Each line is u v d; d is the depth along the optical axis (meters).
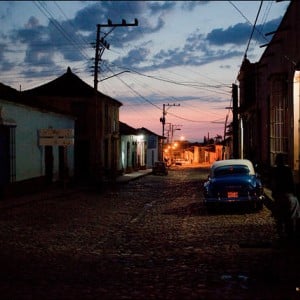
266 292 6.92
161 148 79.12
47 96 37.06
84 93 37.56
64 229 13.23
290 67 20.44
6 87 25.80
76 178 37.03
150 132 68.56
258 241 10.98
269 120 26.91
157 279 7.70
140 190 28.59
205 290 7.04
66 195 24.16
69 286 7.29
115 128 44.69
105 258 9.38
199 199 22.38
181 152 123.19
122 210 18.02
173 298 6.64
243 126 44.69
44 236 12.06
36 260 9.20
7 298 6.64
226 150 79.56
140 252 9.99
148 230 13.09
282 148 23.16
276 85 23.69
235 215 15.84
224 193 16.50
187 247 10.46
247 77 40.97
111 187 31.22
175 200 22.05
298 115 20.20
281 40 22.64
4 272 8.20
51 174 27.34
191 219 15.24
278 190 11.00
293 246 10.38
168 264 8.79
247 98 42.22
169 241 11.28
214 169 17.91
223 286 7.25
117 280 7.65
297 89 20.16
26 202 19.91
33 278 7.78
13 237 11.91
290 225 10.85
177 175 50.31
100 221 14.95
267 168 26.52
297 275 7.89
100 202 21.03
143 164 61.44
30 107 23.55
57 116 28.41
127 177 41.94
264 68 29.55
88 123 37.59
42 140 24.83
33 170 24.53
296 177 19.41
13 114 22.00
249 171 17.67
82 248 10.47
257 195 16.50
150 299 6.60
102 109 38.91
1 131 21.19
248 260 9.03
